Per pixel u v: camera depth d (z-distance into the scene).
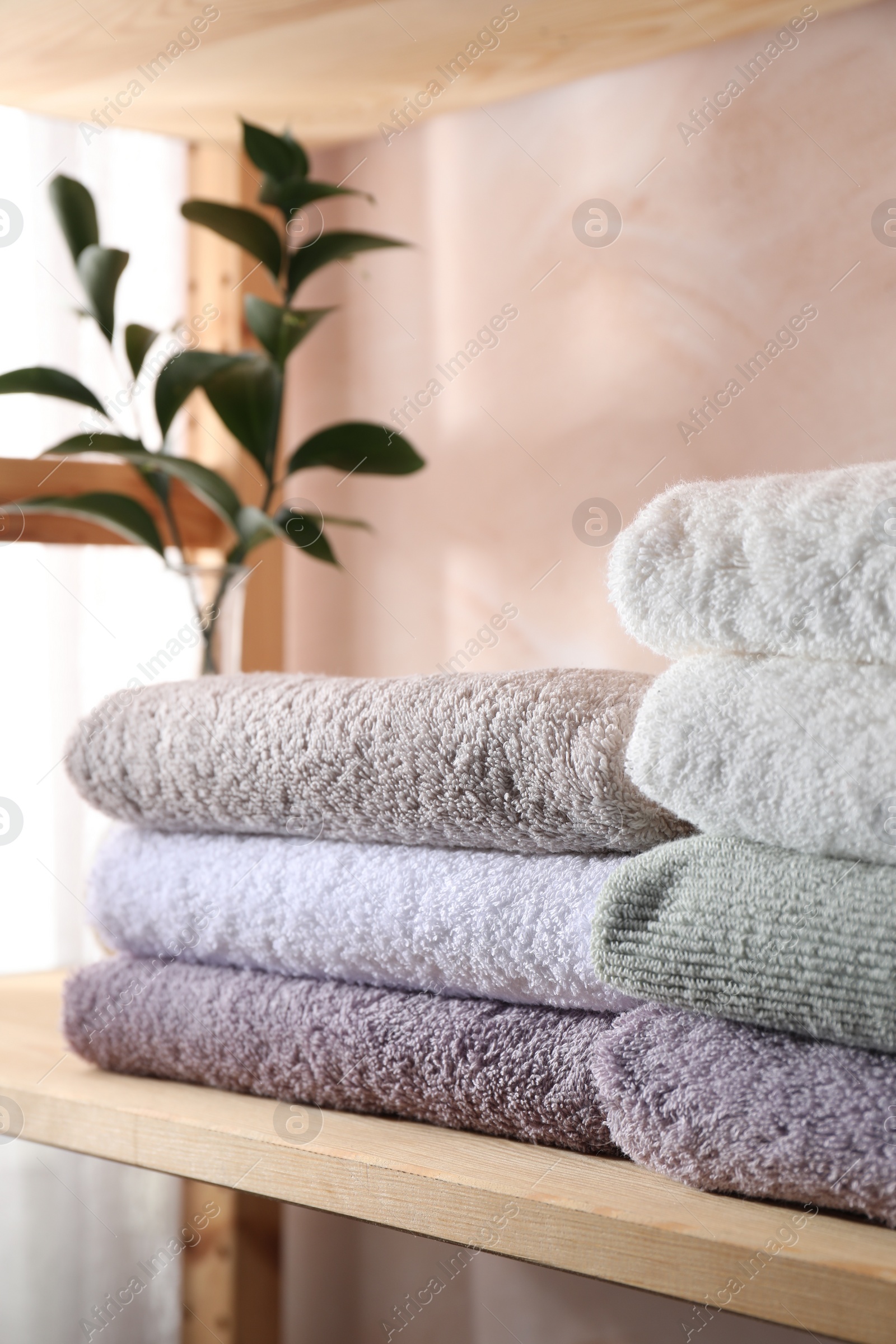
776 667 0.41
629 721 0.44
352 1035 0.48
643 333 0.80
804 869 0.39
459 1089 0.46
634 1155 0.41
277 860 0.52
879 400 0.71
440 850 0.49
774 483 0.42
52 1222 0.62
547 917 0.45
